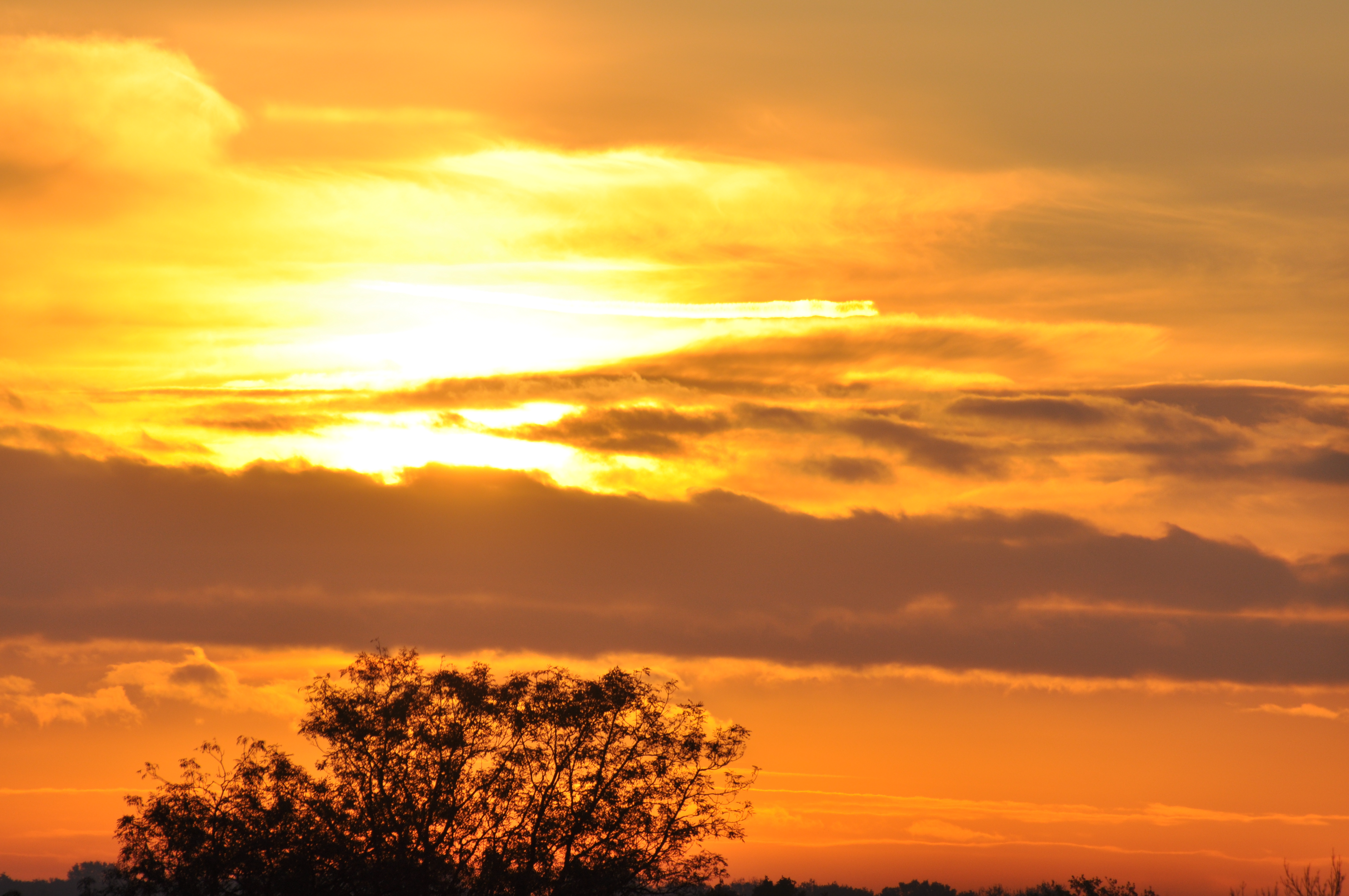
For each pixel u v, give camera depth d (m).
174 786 108.75
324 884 108.06
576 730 115.38
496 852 110.44
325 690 115.69
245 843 106.56
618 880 110.19
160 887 105.81
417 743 113.00
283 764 110.81
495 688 117.56
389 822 109.44
